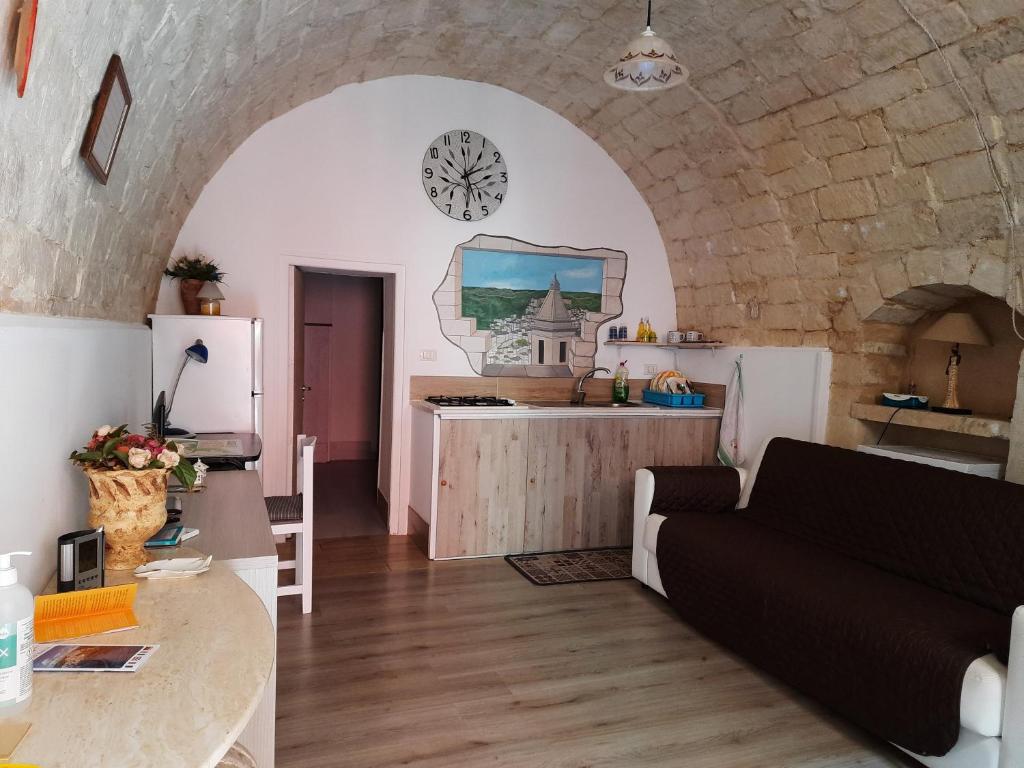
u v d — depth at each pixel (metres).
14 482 1.33
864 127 3.38
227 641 1.32
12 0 1.04
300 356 4.96
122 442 1.73
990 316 3.61
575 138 5.25
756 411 4.70
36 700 1.08
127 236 2.74
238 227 4.43
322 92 4.51
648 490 3.90
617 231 5.41
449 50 4.35
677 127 4.47
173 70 2.25
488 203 5.02
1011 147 2.86
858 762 2.41
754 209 4.43
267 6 2.65
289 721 2.50
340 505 5.70
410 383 4.92
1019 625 1.99
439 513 4.37
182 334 3.84
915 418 3.63
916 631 2.35
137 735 0.99
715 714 2.69
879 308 3.80
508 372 5.16
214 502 2.46
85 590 1.40
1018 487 2.72
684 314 5.54
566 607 3.69
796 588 2.81
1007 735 2.01
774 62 3.45
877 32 2.91
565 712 2.64
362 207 4.71
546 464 4.60
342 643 3.15
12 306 1.51
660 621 3.55
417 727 2.49
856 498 3.31
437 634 3.29
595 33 3.88
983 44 2.64
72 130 1.55
